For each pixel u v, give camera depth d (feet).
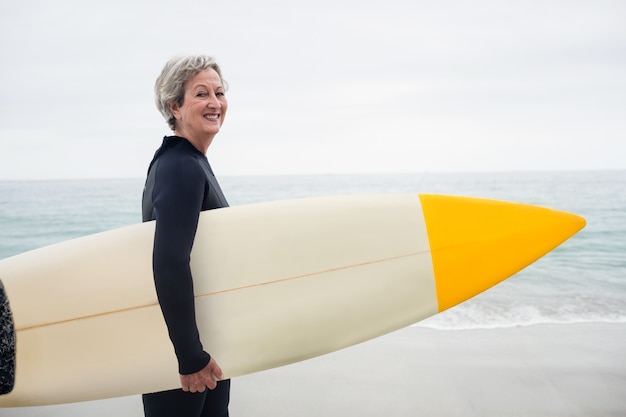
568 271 21.44
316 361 10.84
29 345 5.68
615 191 54.95
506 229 6.93
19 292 5.79
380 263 6.49
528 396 9.05
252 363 5.88
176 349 4.38
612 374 9.99
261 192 66.44
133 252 5.95
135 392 5.59
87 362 5.65
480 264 6.76
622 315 15.08
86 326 5.69
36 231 37.60
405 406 8.80
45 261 5.99
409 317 6.58
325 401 9.01
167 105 5.41
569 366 10.42
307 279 6.17
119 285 5.78
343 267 6.35
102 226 39.17
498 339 12.32
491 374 10.04
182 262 4.25
